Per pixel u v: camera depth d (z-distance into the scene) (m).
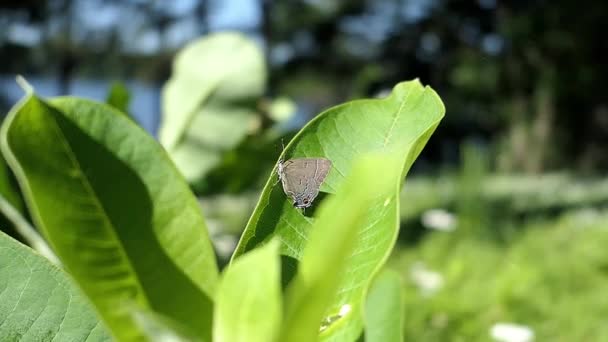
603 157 7.19
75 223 0.28
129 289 0.28
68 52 5.63
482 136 8.47
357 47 9.41
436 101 0.33
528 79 7.27
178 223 0.29
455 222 2.55
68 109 0.28
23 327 0.31
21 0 4.97
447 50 8.48
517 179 6.28
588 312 1.30
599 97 6.97
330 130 0.34
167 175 0.29
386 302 0.32
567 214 3.10
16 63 5.27
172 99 0.64
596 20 6.29
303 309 0.24
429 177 6.18
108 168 0.28
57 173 0.28
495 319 1.22
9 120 0.27
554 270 1.67
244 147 0.82
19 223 0.39
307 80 9.62
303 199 0.32
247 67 0.64
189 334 0.24
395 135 0.34
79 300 0.32
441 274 1.61
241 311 0.24
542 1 6.60
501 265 1.77
